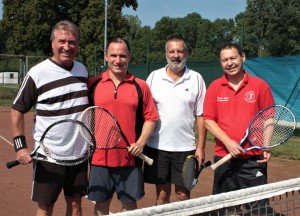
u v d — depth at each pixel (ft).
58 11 91.66
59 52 10.52
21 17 91.81
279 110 12.79
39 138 10.61
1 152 27.66
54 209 16.15
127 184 11.86
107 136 11.50
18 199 17.48
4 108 60.13
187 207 7.93
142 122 12.10
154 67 50.90
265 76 36.52
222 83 12.32
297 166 24.85
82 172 11.16
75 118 10.71
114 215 7.11
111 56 11.51
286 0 107.76
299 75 34.50
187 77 13.08
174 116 12.96
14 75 119.24
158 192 13.66
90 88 11.77
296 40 104.58
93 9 89.71
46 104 10.50
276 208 12.19
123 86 11.66
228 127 12.22
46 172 10.69
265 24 112.98
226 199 8.57
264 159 12.16
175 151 13.05
